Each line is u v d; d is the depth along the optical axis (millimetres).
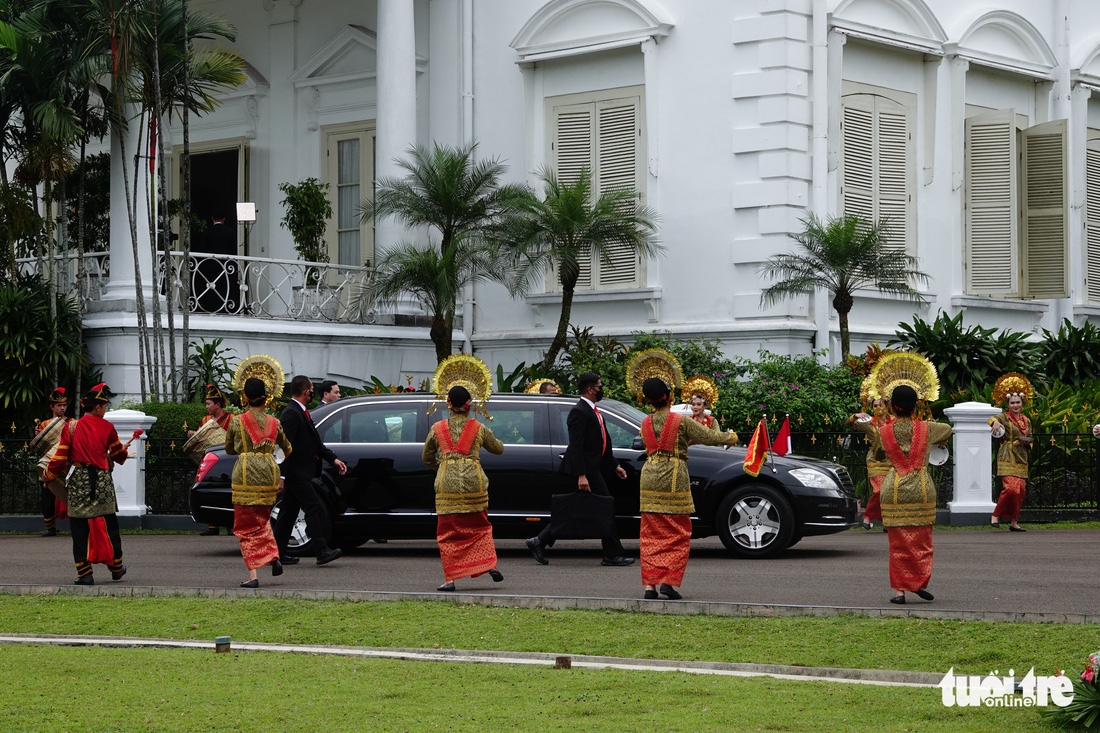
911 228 25188
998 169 25875
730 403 20938
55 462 13211
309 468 14836
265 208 29062
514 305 25688
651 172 24109
